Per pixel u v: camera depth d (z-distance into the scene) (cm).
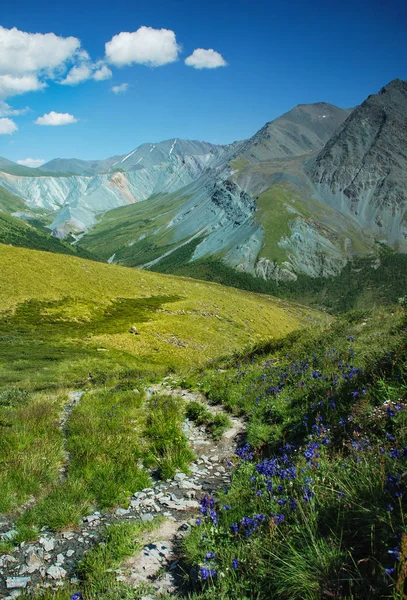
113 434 1078
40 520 664
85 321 8050
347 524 425
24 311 7875
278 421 955
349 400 802
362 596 338
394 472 447
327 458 599
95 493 752
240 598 397
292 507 481
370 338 1309
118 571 512
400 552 312
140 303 10131
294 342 1966
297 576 376
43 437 1083
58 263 10706
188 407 1273
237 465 811
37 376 3531
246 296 19238
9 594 494
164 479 816
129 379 2434
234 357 2247
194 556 501
